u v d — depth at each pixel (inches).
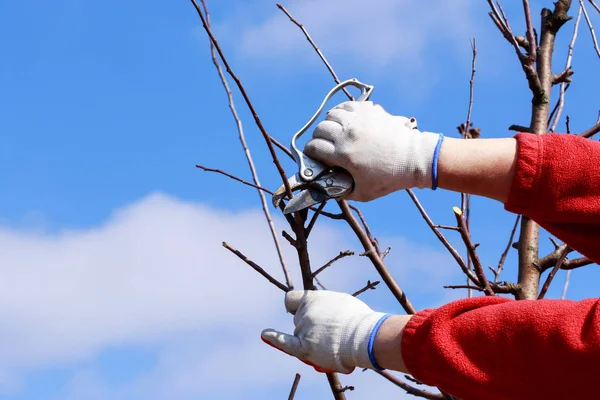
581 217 91.8
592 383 87.3
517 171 93.2
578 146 93.0
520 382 89.7
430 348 92.0
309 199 102.2
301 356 100.7
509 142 96.0
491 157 94.8
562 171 91.7
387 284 132.8
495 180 94.6
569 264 143.6
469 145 96.4
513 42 155.8
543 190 92.4
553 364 88.4
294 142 103.9
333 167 101.0
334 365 98.7
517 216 153.5
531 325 89.7
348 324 98.9
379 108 102.3
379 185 98.0
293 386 131.6
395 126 99.0
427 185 97.0
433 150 96.1
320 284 140.6
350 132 98.1
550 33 163.2
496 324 91.1
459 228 138.4
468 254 140.7
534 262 144.0
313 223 115.0
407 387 140.1
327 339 98.7
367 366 98.1
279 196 105.2
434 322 93.2
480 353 91.0
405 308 131.7
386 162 96.7
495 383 90.4
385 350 96.4
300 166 101.7
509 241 153.3
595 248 94.4
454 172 95.3
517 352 89.7
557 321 89.0
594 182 91.2
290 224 115.0
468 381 90.7
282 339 101.2
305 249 114.1
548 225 95.3
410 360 93.4
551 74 158.7
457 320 93.3
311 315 100.5
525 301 93.2
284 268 132.6
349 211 134.5
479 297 96.3
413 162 96.2
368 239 134.5
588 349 86.6
